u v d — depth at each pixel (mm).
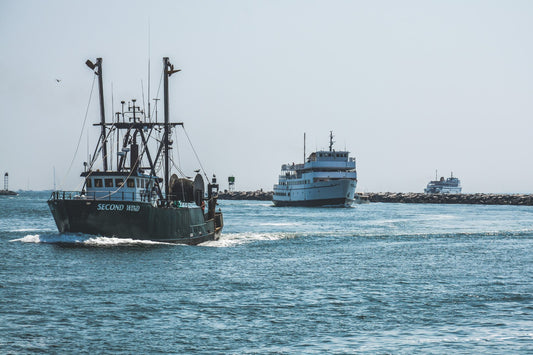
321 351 42531
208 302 56469
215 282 67000
